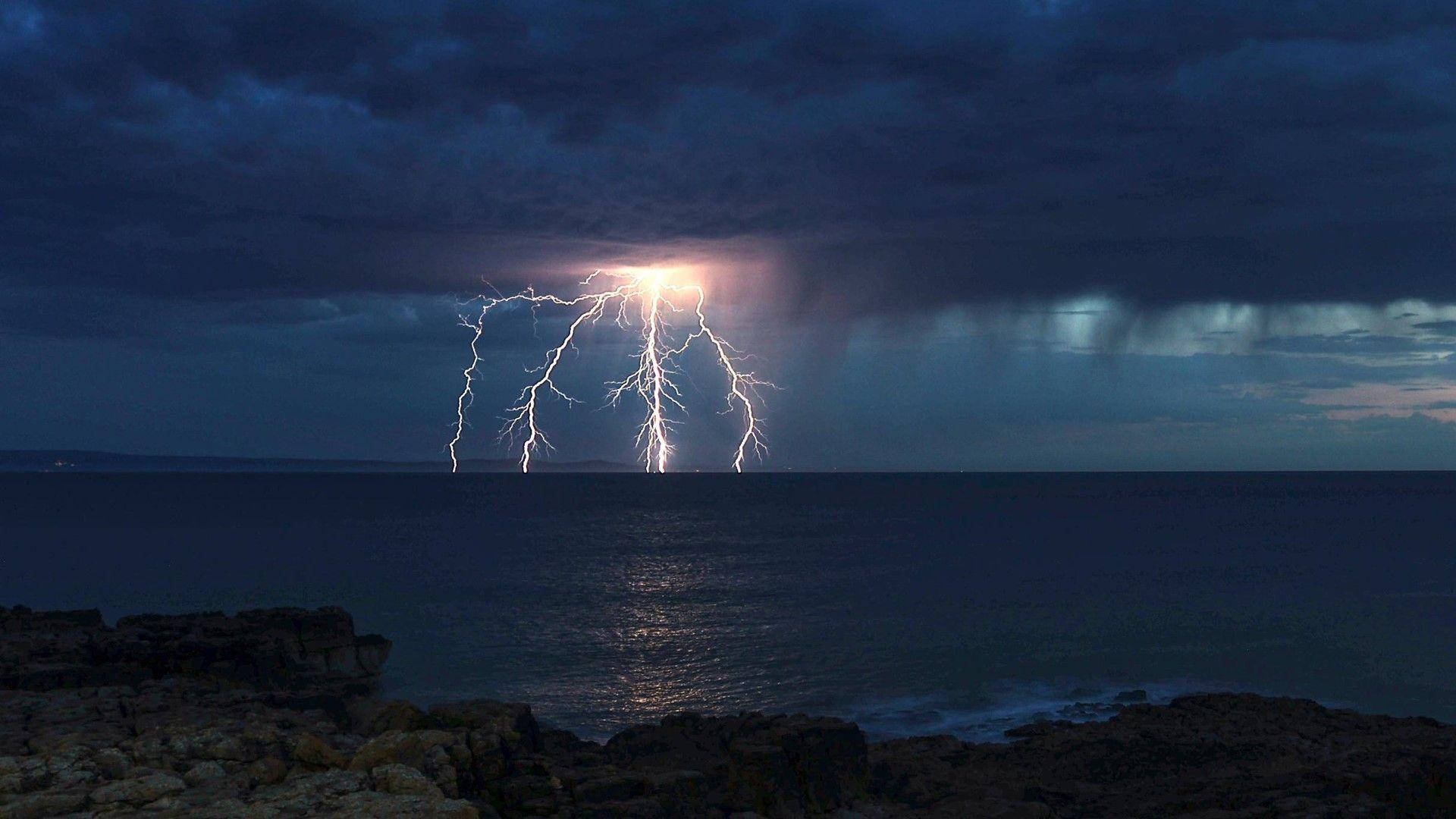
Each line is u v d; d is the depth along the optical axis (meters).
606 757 19.05
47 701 19.61
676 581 66.06
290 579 66.62
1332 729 26.03
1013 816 17.34
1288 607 53.03
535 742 17.75
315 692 21.03
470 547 93.19
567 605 54.84
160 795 12.81
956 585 63.09
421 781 13.20
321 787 13.09
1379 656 39.75
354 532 111.56
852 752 19.19
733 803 16.97
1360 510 161.25
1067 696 33.47
